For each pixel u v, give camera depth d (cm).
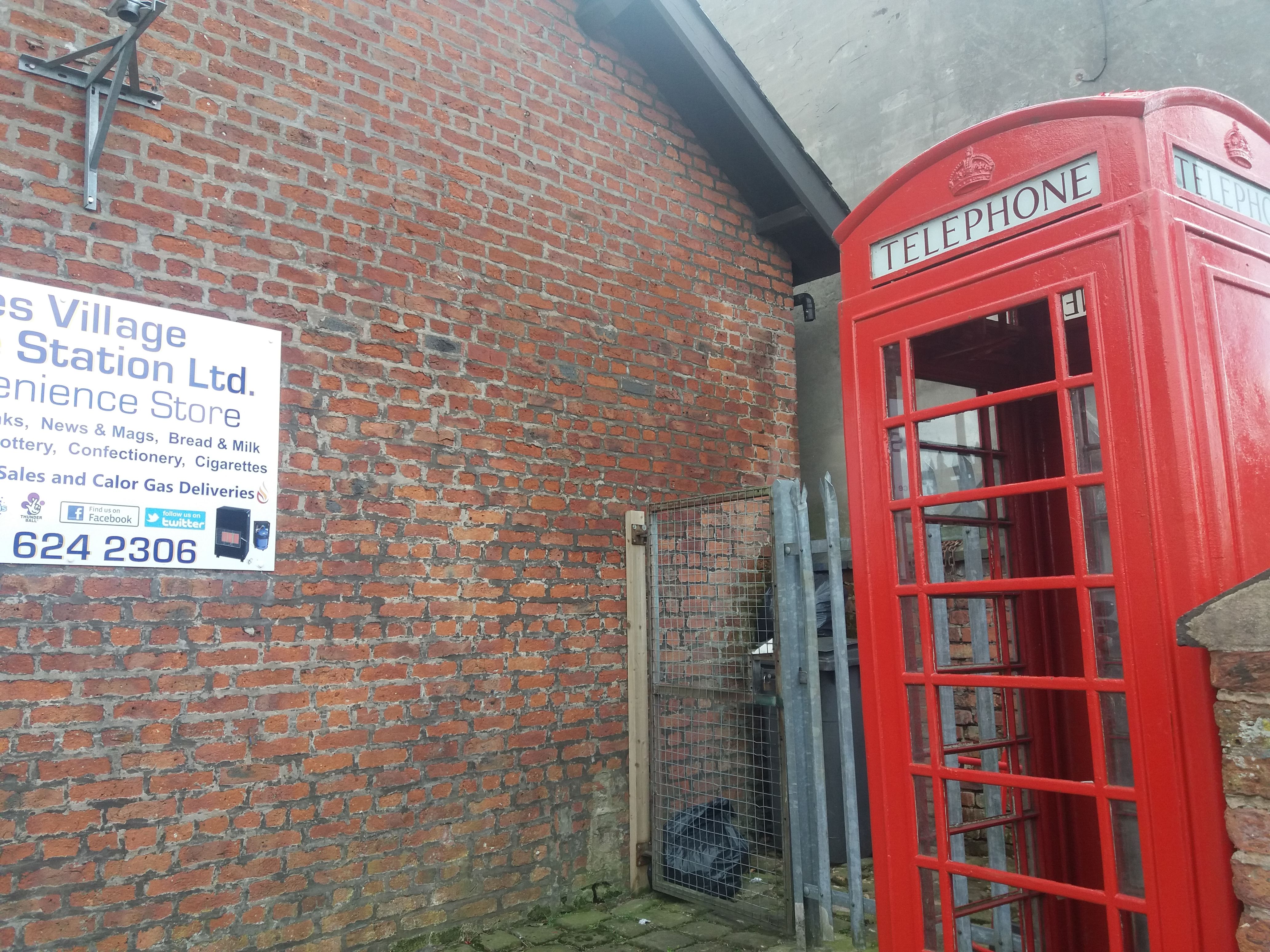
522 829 401
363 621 360
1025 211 196
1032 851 255
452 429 395
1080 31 546
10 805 280
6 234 293
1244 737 156
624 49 490
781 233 549
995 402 200
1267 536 176
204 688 319
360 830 352
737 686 480
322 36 374
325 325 362
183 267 328
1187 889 162
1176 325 168
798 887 371
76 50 313
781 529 393
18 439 288
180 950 306
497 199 424
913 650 218
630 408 467
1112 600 180
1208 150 187
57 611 293
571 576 431
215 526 325
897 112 643
